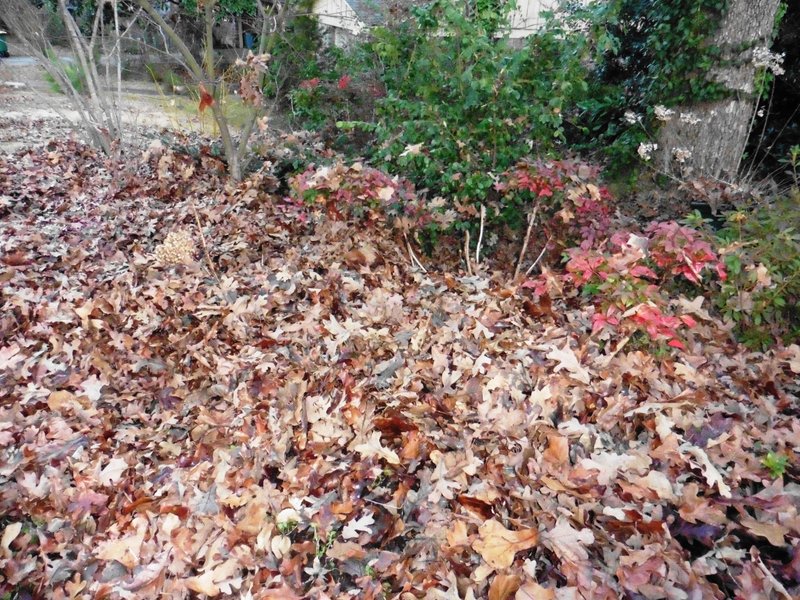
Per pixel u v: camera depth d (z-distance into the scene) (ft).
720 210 13.82
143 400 8.82
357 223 13.46
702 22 14.78
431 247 14.26
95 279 11.96
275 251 13.42
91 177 17.70
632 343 9.41
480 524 6.16
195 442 7.90
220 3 23.22
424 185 14.98
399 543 6.25
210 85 16.26
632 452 6.81
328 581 5.92
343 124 15.58
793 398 8.17
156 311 10.80
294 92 20.84
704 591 5.17
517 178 12.12
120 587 5.90
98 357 9.41
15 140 20.54
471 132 13.89
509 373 8.46
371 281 11.84
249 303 10.80
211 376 9.16
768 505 5.91
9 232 13.78
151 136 21.81
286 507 6.59
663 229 9.12
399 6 16.85
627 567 5.40
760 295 9.45
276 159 18.01
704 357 8.73
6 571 6.02
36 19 19.85
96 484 7.17
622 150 16.84
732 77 14.83
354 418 7.71
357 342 9.45
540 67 13.83
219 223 14.67
